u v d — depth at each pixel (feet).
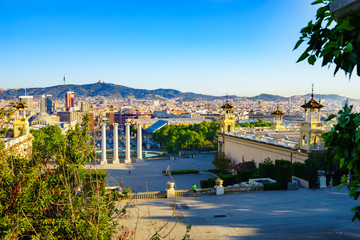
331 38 18.83
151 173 281.33
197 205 123.34
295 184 152.35
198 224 100.58
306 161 163.43
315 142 189.06
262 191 147.64
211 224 100.58
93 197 58.80
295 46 21.26
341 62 18.51
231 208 118.93
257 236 90.02
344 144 20.57
